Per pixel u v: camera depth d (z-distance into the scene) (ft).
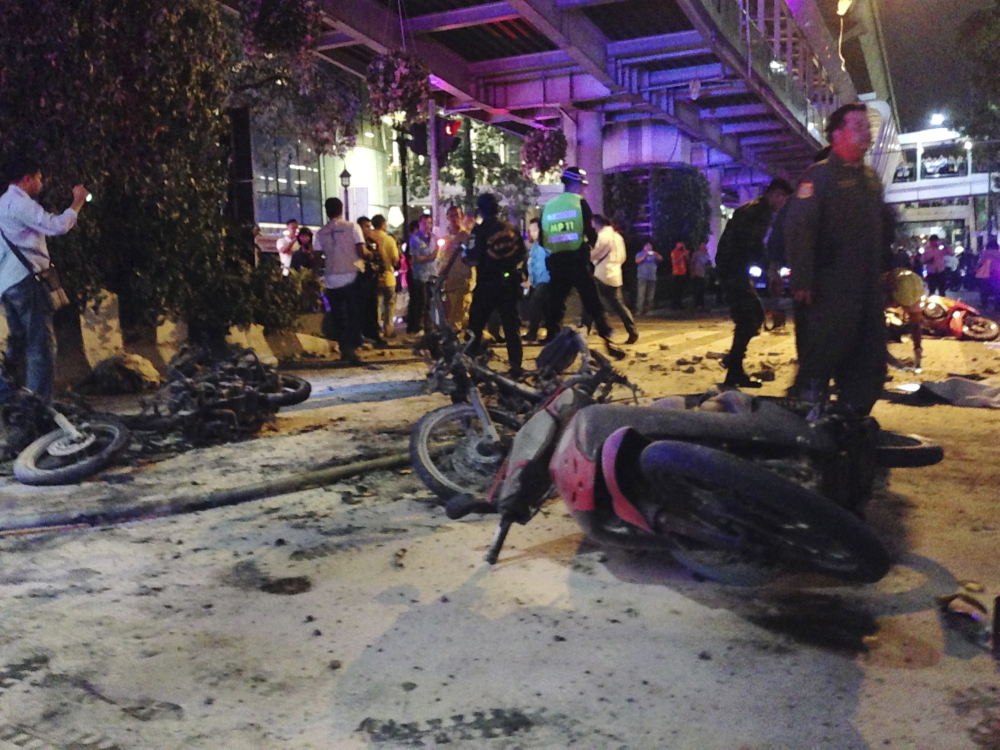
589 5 51.26
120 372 29.50
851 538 8.68
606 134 102.17
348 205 106.22
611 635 10.29
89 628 10.75
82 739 8.23
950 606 10.45
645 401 24.97
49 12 27.22
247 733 8.32
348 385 31.01
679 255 80.02
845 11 93.76
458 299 41.50
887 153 129.59
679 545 10.14
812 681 9.10
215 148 36.04
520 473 12.14
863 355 15.24
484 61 66.44
